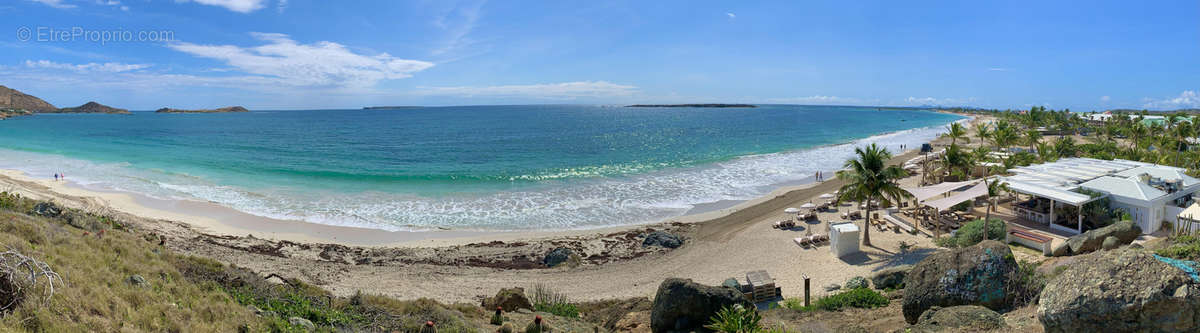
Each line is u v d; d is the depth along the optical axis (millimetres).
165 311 11289
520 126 160625
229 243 29938
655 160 70562
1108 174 35219
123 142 100875
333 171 58688
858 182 29250
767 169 60781
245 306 13242
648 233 33562
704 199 43688
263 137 115500
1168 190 29562
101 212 34969
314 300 15133
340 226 35250
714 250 30188
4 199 26125
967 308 11766
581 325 16391
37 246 12914
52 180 51156
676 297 15016
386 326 13477
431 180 52656
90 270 12273
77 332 9266
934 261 14211
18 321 8680
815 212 36594
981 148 52406
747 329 12852
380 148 88688
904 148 87000
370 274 25312
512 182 51594
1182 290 7398
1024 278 13031
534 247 30578
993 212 34531
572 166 64375
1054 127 111312
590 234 33469
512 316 16578
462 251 29828
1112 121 110562
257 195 44531
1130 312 7652
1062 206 30812
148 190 46281
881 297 18406
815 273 25703
